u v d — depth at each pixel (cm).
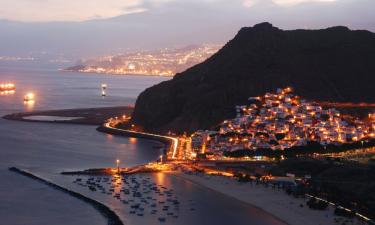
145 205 19562
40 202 19938
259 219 18312
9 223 17688
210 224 17662
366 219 18388
